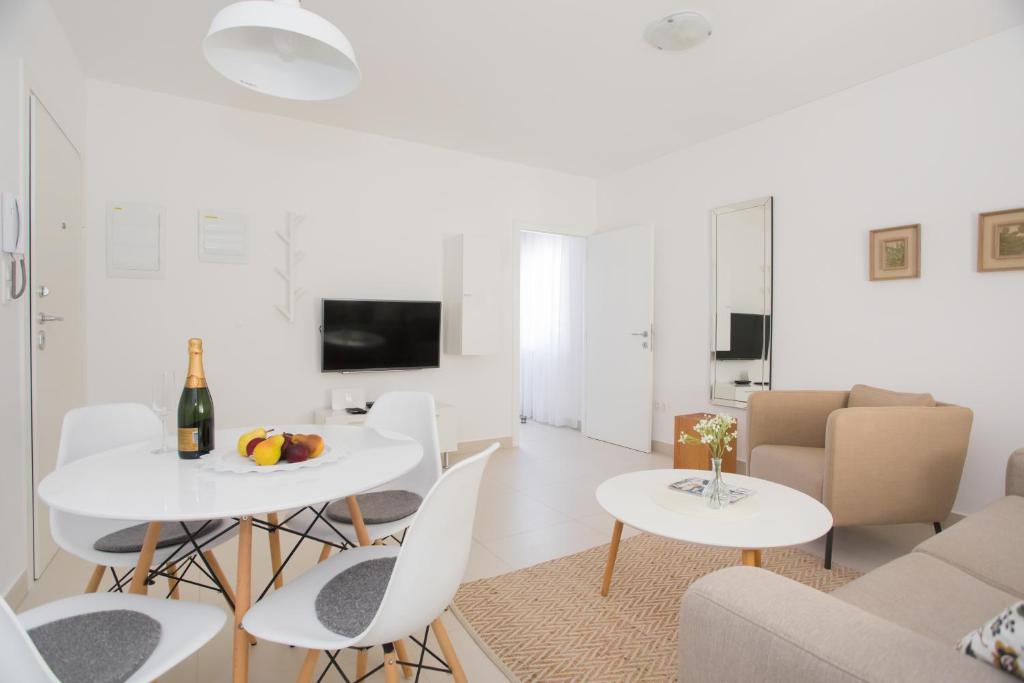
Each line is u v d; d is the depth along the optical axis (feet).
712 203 13.39
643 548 8.42
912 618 3.85
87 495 3.73
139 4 7.90
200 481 4.11
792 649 2.57
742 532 5.29
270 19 4.41
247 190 11.76
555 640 5.90
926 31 8.53
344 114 11.96
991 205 8.68
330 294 12.73
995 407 8.64
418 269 13.92
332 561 4.53
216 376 11.52
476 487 3.85
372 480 4.19
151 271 10.85
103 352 10.45
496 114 11.91
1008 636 2.34
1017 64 8.39
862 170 10.39
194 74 10.15
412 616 3.47
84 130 10.15
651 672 5.35
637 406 15.06
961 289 9.03
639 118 12.10
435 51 9.18
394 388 13.71
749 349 12.48
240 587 4.03
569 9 7.96
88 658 3.11
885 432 7.52
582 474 12.67
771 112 11.75
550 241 19.58
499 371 15.25
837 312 10.80
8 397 6.37
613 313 15.88
